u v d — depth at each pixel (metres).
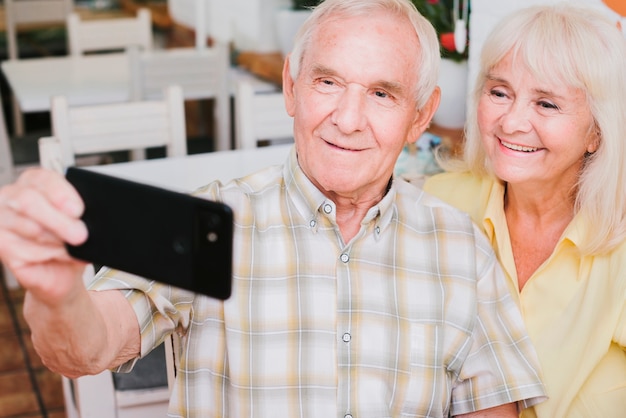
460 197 1.54
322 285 1.23
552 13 1.31
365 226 1.25
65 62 3.62
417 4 2.35
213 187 1.29
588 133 1.32
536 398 1.31
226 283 0.75
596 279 1.35
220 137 3.22
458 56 2.28
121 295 1.13
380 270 1.26
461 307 1.29
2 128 3.07
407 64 1.18
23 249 0.77
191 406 1.24
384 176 1.24
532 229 1.43
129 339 1.13
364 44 1.15
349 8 1.17
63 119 2.41
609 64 1.28
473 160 1.50
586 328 1.35
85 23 3.94
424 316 1.27
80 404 1.72
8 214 0.77
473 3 2.18
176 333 1.32
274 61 3.46
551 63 1.28
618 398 1.34
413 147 2.12
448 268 1.30
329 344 1.22
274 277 1.23
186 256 0.76
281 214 1.26
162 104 2.53
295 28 3.45
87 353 0.99
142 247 0.78
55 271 0.81
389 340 1.25
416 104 1.24
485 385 1.30
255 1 3.62
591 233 1.33
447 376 1.30
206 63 3.14
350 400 1.22
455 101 2.29
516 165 1.35
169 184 2.08
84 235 0.75
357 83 1.16
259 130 2.60
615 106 1.30
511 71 1.32
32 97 3.04
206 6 4.25
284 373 1.21
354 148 1.18
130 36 4.00
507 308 1.34
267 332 1.21
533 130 1.32
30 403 2.51
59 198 0.75
